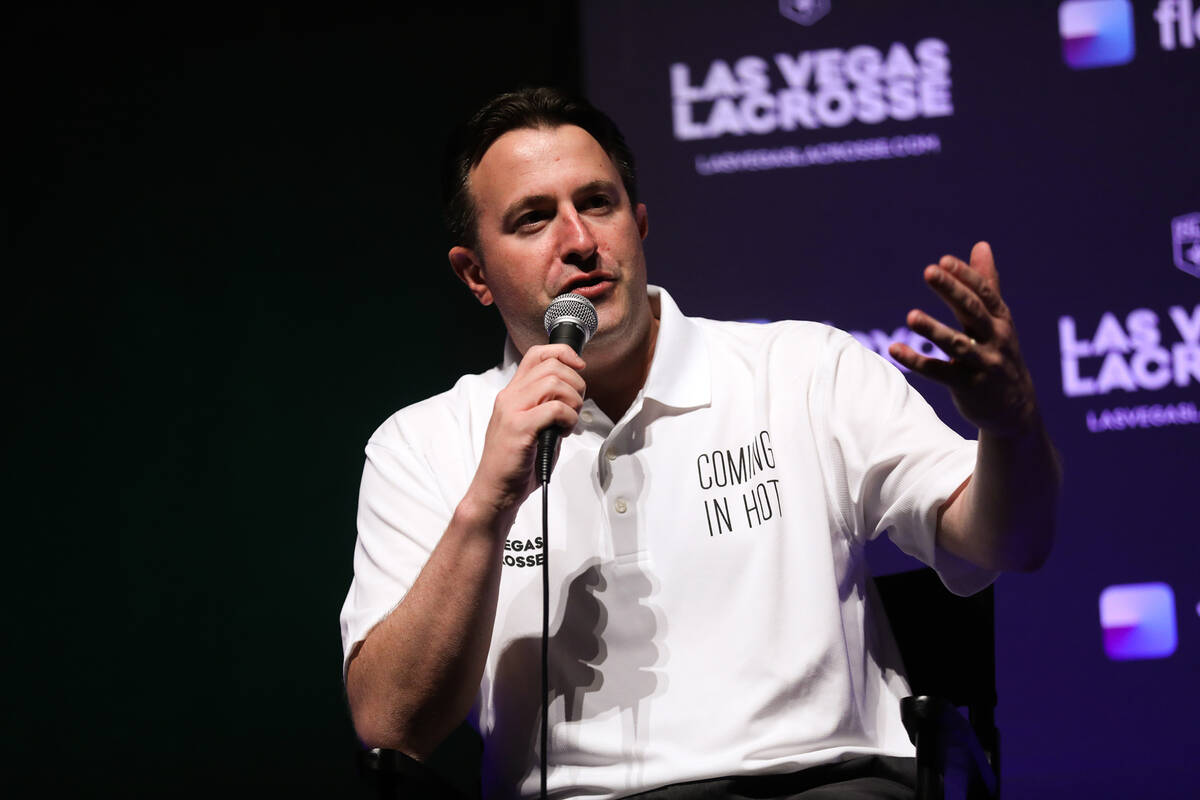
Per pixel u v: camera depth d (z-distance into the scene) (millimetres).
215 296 13086
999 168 11414
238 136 13031
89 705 13086
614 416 5578
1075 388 11195
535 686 5148
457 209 5707
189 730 12992
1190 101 11258
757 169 11688
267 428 13047
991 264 4086
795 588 5102
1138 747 10852
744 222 11680
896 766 4863
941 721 4270
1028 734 10969
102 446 13172
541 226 5320
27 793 12977
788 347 5582
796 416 5367
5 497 13203
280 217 13008
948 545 4926
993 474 4449
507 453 4688
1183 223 11180
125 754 13023
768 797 4816
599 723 5004
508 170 5363
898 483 5086
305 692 12945
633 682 5031
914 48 11570
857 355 5531
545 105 5555
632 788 4871
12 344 13219
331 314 12961
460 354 12828
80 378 13188
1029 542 4582
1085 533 11070
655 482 5258
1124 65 11344
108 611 13125
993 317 4020
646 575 5137
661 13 11906
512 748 5156
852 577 5277
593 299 5211
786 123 11688
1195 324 11109
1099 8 11367
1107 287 11227
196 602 13070
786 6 11750
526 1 12656
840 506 5266
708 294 11656
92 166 13133
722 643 5043
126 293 13148
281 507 13031
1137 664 10945
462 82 12750
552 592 5191
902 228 11492
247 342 13047
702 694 4965
